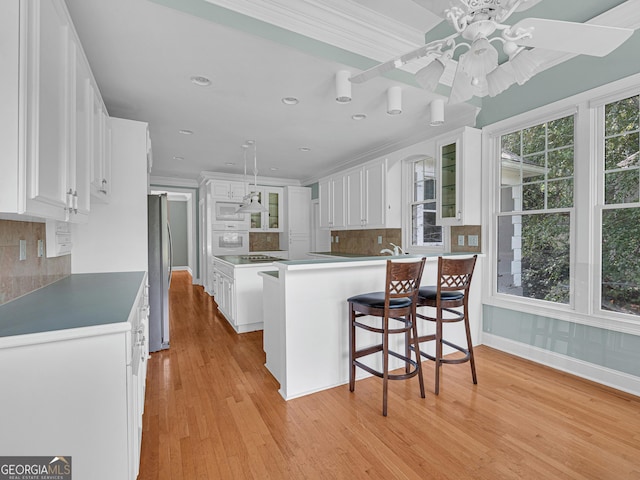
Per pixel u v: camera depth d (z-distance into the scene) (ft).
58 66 4.32
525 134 9.76
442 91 9.65
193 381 8.49
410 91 9.37
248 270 12.70
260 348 10.98
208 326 13.64
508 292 10.34
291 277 7.66
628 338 7.64
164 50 7.09
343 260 8.15
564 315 8.77
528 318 9.73
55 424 3.62
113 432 3.82
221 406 7.22
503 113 10.25
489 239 10.69
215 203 20.12
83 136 5.69
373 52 8.21
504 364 9.41
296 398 7.60
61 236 7.37
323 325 8.09
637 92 7.27
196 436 6.13
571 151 8.64
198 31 6.45
